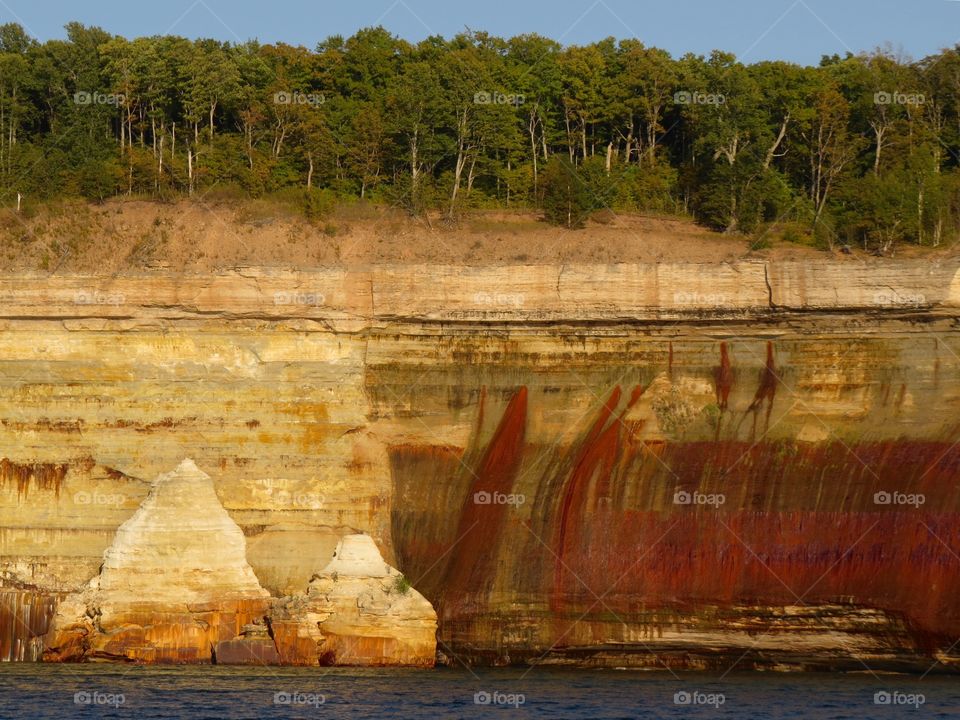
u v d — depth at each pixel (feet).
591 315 367.66
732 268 365.20
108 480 366.22
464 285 372.58
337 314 372.99
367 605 340.59
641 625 357.82
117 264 405.59
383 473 369.91
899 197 446.19
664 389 367.04
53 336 371.76
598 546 362.74
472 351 371.97
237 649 340.80
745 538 360.89
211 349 371.56
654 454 365.61
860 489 359.87
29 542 364.17
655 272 367.25
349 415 371.15
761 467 362.94
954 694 311.27
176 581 344.69
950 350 357.20
